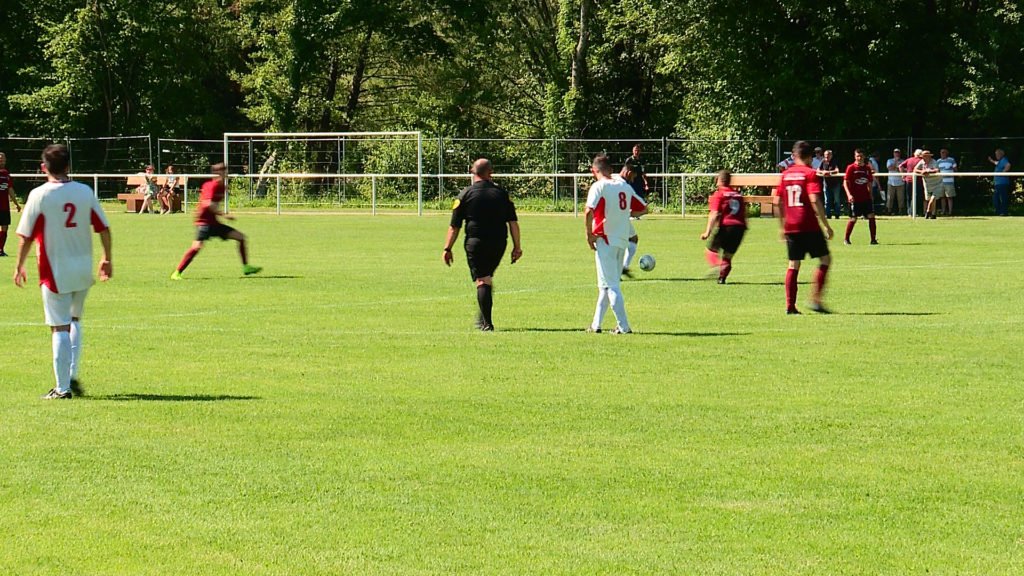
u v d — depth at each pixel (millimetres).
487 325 22375
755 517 10953
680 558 9891
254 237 48219
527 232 50875
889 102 68062
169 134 88812
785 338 21172
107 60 85750
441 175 65250
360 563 9797
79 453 13250
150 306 26078
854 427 14359
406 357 19391
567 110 83250
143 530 10641
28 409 15523
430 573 9562
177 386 17031
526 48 88438
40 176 70312
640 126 86312
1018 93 65125
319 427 14469
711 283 30484
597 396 16203
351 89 90688
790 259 24531
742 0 68250
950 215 61594
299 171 75562
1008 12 65250
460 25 85625
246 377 17719
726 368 18250
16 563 9836
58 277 16047
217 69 96938
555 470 12508
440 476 12305
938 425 14422
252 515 11047
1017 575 9516
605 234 21656
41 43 90750
